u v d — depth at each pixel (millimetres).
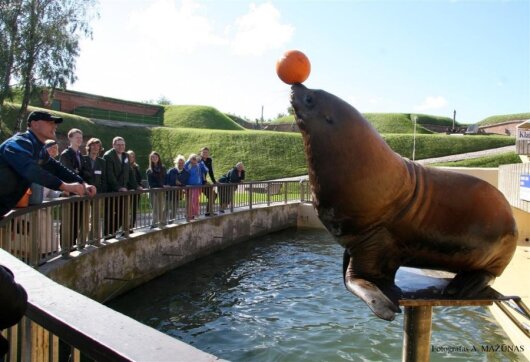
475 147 47375
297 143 43562
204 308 9164
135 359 1241
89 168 8094
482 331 7746
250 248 15320
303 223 20047
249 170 39156
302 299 9797
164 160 40219
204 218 13438
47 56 25578
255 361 6805
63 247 7363
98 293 8258
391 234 2408
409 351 2539
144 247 10148
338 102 2316
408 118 79125
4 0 24281
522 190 11031
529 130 19531
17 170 3402
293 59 2375
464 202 2412
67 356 5477
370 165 2262
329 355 6988
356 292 2254
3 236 5641
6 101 29984
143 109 55938
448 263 2498
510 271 9477
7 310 1422
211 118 59750
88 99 48094
